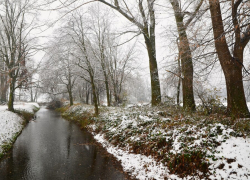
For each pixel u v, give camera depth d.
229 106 6.89
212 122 6.10
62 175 5.69
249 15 4.69
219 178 4.14
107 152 7.80
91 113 16.08
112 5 9.60
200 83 8.12
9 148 8.54
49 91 32.69
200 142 5.23
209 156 4.71
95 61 17.08
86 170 6.02
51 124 16.31
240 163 4.17
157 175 5.12
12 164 6.66
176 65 7.56
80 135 11.45
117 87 22.59
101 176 5.55
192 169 4.71
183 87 9.77
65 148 8.64
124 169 5.96
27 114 19.92
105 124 11.11
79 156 7.43
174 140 5.92
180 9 7.07
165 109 9.85
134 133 7.96
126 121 9.36
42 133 12.21
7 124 11.24
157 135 6.66
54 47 14.88
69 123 17.02
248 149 4.43
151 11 9.95
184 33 6.98
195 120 6.82
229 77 6.77
